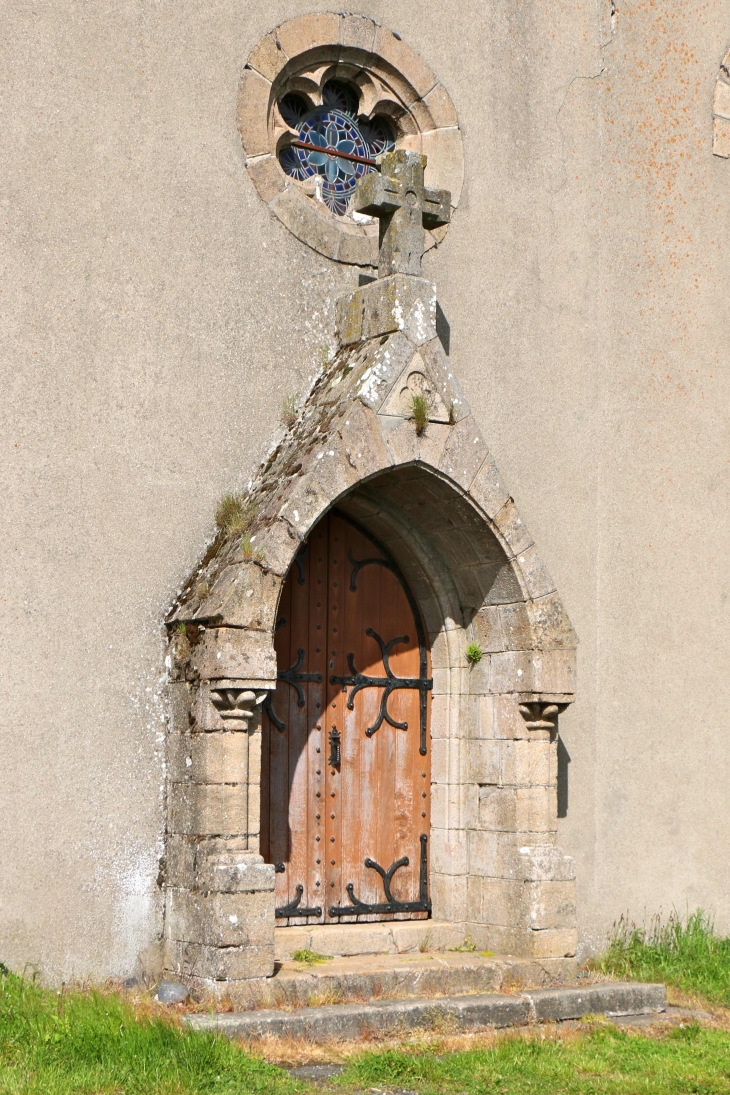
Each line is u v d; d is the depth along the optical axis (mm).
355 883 9695
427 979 8914
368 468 8945
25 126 8648
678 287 11781
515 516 9617
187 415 9133
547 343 10961
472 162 10695
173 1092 6629
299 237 9766
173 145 9234
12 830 8211
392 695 10055
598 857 10875
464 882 9898
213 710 8438
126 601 8758
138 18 9156
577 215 11234
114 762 8602
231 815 8352
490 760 9852
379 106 10555
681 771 11406
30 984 7969
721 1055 8109
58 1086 6520
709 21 12164
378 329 9453
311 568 9773
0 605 8312
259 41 9695
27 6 8711
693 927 11188
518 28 11062
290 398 9609
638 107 11680
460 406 9422
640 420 11453
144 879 8617
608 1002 9242
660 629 11422
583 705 10938
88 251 8828
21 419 8492
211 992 8094
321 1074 7359
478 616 10000
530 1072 7551
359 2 10234
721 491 11891
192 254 9266
